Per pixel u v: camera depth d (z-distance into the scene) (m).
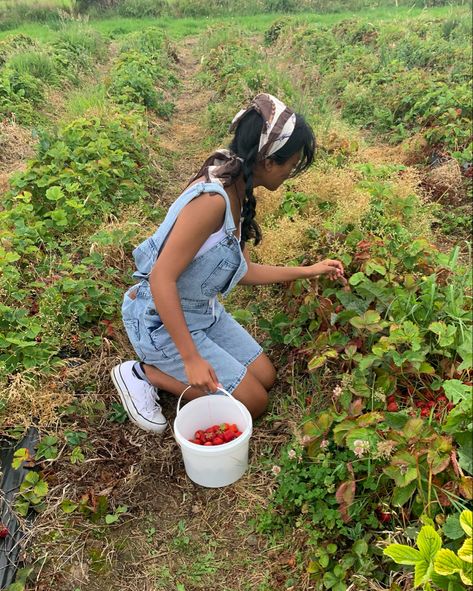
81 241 3.91
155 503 2.44
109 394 2.92
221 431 2.52
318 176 3.95
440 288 2.71
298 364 2.97
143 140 5.80
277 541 2.26
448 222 4.63
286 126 2.12
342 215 3.30
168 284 2.21
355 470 2.14
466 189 4.93
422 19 12.49
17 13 18.73
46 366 2.84
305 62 9.71
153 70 9.29
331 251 3.12
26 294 3.27
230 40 12.22
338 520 2.10
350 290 2.79
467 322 2.49
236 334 2.81
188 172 5.86
